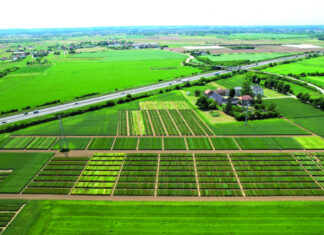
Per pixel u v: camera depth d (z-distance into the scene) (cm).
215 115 15150
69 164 10169
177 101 17975
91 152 11081
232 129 13225
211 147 11381
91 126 13738
